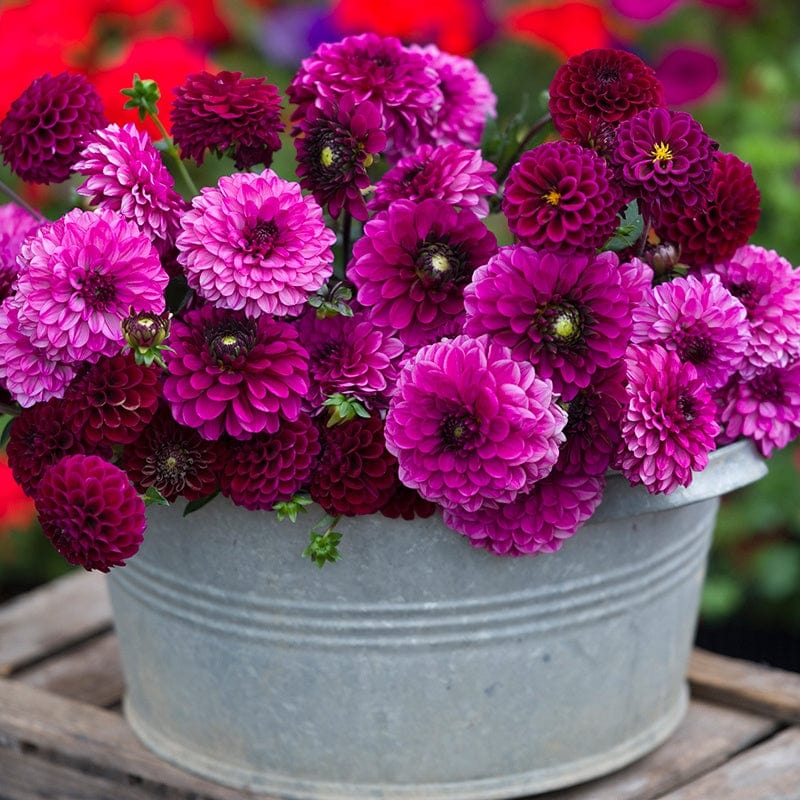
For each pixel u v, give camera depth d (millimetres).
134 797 2104
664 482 1908
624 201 1899
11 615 2420
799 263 3230
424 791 2035
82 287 1891
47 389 1926
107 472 1877
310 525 1964
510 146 2084
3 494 2818
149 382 1899
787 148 3227
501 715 2025
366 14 3117
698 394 1925
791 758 2133
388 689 2008
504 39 3562
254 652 2018
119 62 2602
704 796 2074
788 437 2027
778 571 3205
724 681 2234
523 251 1886
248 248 1903
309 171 1940
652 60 3922
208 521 1987
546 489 1924
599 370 1897
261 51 3500
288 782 2047
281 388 1897
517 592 1990
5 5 3035
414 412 1886
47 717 2178
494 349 1885
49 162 2012
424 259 1905
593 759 2072
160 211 1940
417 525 1958
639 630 2062
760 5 3988
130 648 2115
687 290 1950
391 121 1998
